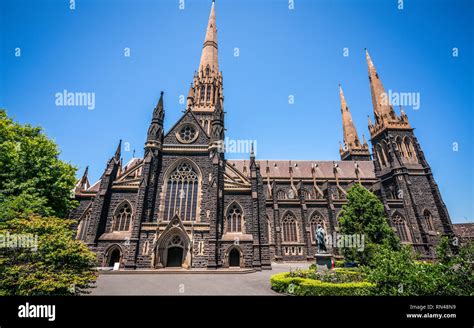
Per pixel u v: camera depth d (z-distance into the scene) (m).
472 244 10.62
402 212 59.47
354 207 40.16
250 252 37.38
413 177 64.00
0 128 29.27
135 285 23.19
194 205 40.50
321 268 24.95
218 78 77.25
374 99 78.00
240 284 24.08
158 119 44.44
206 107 70.31
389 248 13.30
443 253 10.98
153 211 39.47
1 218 17.59
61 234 14.82
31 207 23.78
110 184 40.53
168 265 35.88
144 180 39.19
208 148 43.72
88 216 42.81
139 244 35.84
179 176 42.31
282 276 22.00
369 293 12.45
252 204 41.34
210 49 79.44
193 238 36.41
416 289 10.74
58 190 31.94
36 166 29.80
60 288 12.59
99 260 35.25
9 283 11.57
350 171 75.12
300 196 59.41
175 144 44.31
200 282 25.28
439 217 59.91
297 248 54.59
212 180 39.94
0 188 27.20
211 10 87.38
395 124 70.94
